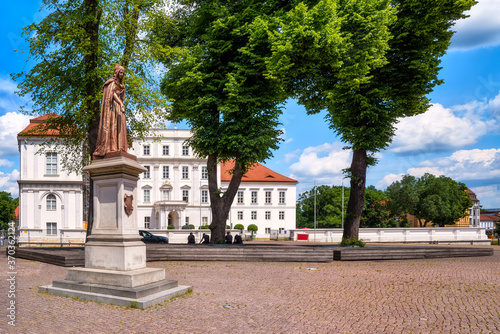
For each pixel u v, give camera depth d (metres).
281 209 65.81
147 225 60.16
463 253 19.69
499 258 19.02
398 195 72.56
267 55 19.17
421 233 38.66
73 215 43.88
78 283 7.91
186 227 49.97
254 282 10.35
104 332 5.52
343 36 18.38
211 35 19.86
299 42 17.30
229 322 6.23
